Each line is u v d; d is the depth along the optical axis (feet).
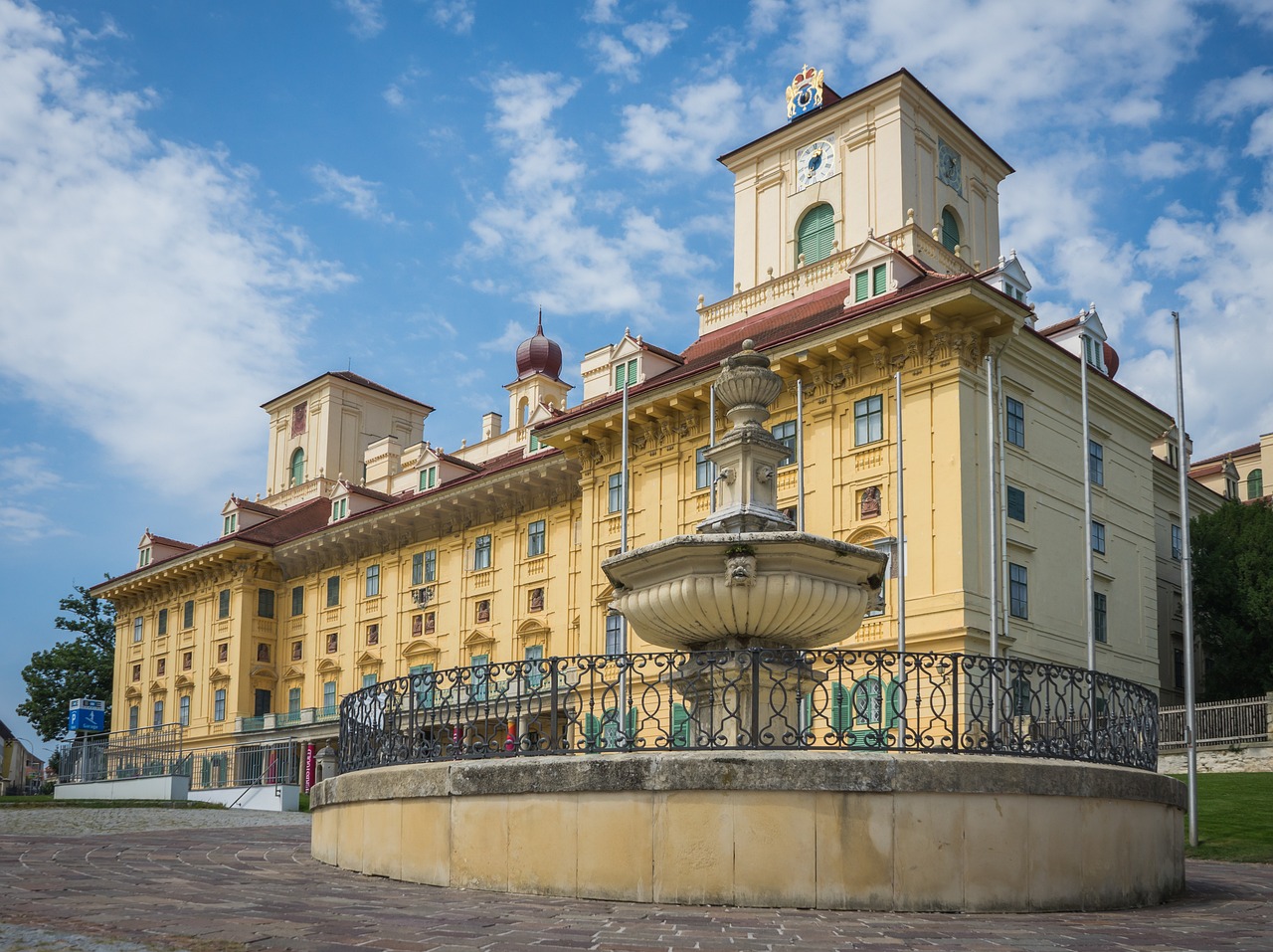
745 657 41.75
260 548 206.80
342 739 53.72
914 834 38.06
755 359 52.42
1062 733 43.80
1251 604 140.56
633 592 47.70
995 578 90.94
